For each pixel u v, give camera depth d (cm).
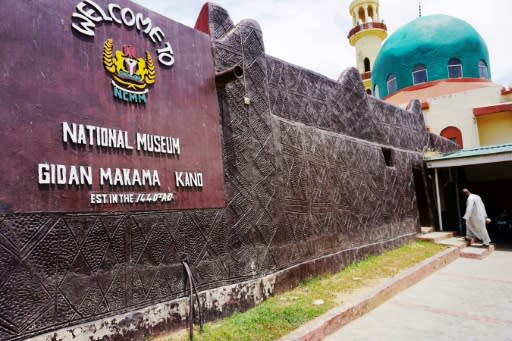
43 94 318
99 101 358
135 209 376
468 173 1628
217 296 448
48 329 302
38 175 307
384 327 479
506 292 629
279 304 509
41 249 304
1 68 296
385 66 2202
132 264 367
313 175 701
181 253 416
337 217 755
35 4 323
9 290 284
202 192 451
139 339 363
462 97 1859
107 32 375
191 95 457
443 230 1313
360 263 793
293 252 605
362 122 941
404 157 1138
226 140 501
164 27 437
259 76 585
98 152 351
